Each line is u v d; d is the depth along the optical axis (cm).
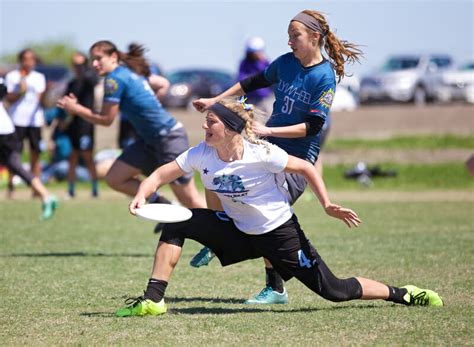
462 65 9219
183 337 1382
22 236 2797
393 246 2480
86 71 3938
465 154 5372
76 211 3581
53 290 1842
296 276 1518
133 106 2267
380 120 6956
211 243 1534
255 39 3794
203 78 9162
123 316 1548
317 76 1666
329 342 1336
